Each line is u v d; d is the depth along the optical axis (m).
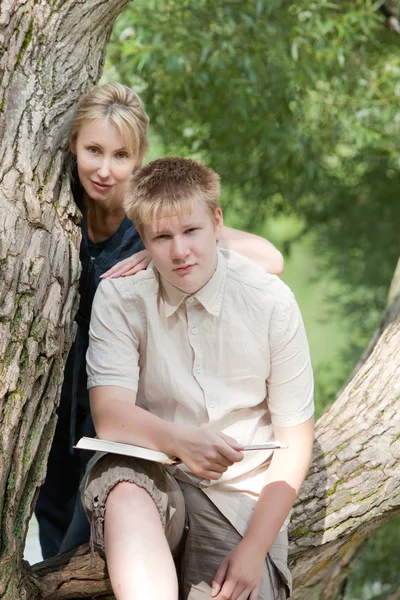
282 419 2.39
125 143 2.59
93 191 2.62
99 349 2.38
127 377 2.35
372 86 5.45
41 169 2.44
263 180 6.30
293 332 2.36
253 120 5.37
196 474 2.23
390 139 5.73
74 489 3.11
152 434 2.26
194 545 2.37
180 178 2.23
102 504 2.22
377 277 7.02
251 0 5.04
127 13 4.77
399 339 2.93
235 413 2.39
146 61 4.79
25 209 2.34
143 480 2.24
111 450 2.20
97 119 2.54
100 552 2.42
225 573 2.24
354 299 7.32
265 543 2.25
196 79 4.95
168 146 5.76
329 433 2.80
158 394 2.40
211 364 2.37
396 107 5.44
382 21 5.68
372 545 5.21
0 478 2.21
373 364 2.93
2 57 2.47
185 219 2.21
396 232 6.98
